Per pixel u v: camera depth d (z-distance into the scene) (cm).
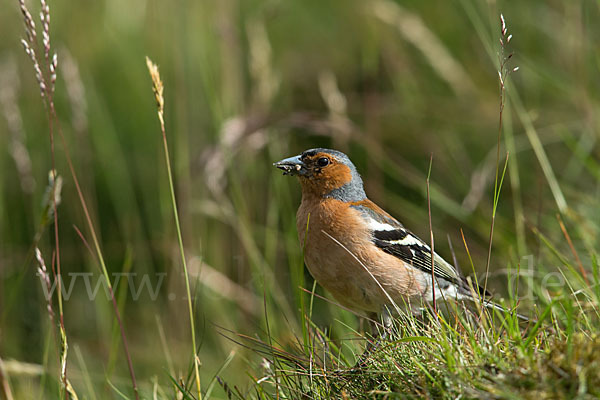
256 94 1102
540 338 550
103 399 859
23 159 1039
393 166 1101
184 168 1105
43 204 649
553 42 1241
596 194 1004
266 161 1179
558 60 1221
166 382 887
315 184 806
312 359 612
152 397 771
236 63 1171
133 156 1227
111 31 1285
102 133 1184
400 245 786
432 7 1322
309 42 1366
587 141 1076
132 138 1235
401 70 1255
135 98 1245
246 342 916
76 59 1250
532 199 1054
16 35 1263
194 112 1166
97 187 1205
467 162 1160
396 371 543
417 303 791
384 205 1112
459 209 1020
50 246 1147
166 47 1244
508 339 545
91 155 1194
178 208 1102
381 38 1272
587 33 1172
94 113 1192
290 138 1237
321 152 806
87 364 1042
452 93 1258
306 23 1379
